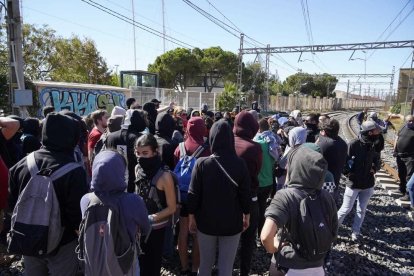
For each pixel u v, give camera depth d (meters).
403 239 5.62
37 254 2.28
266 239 2.08
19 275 3.78
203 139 3.93
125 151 3.86
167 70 47.03
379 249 5.15
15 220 2.29
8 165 3.93
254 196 3.71
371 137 4.83
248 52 31.92
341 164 4.32
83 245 2.18
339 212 5.13
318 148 3.18
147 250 2.98
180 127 7.21
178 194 3.13
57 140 2.46
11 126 4.05
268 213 2.18
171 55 46.72
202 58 49.09
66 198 2.37
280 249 2.26
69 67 31.48
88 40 33.28
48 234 2.28
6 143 4.11
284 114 11.61
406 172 7.90
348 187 5.02
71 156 2.55
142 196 2.96
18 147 4.41
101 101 16.81
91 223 2.14
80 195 2.40
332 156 4.25
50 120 2.47
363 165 4.88
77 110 15.40
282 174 5.16
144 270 3.02
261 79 51.03
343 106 78.81
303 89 77.44
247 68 52.41
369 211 7.00
